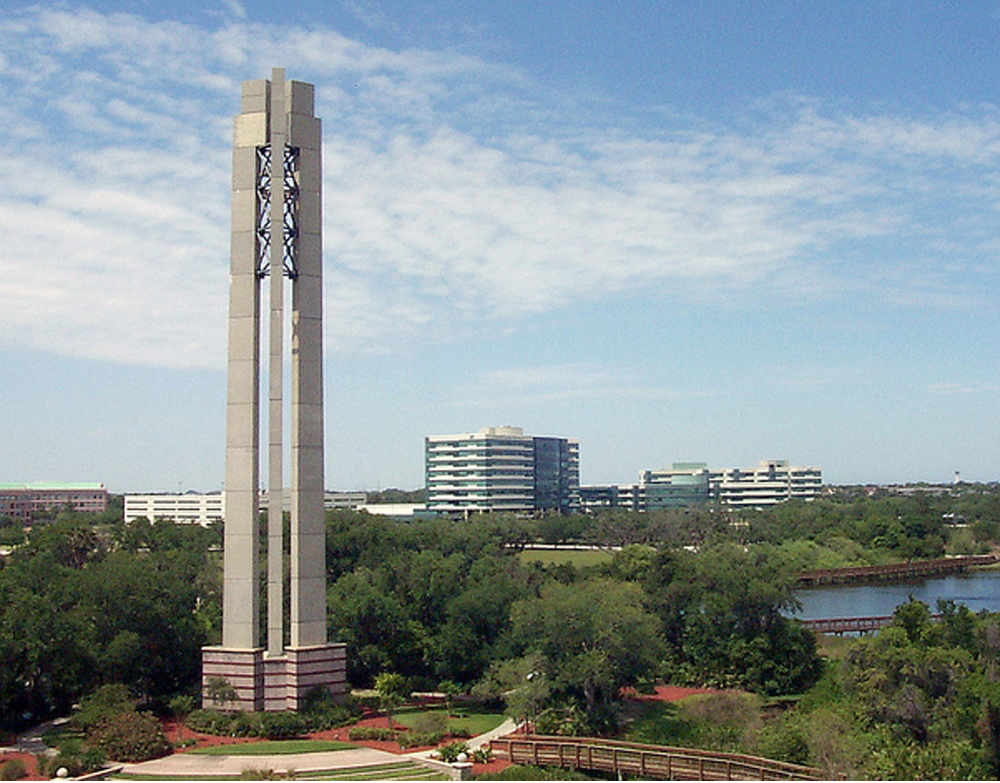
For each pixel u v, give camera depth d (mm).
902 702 65688
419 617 88688
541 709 72125
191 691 75938
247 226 75500
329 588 95062
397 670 85438
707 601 91500
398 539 134375
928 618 81938
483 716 74375
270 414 74000
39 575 82500
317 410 75312
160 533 159500
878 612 141375
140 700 77312
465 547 145875
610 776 58875
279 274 74375
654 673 81438
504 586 88000
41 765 56875
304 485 74000
